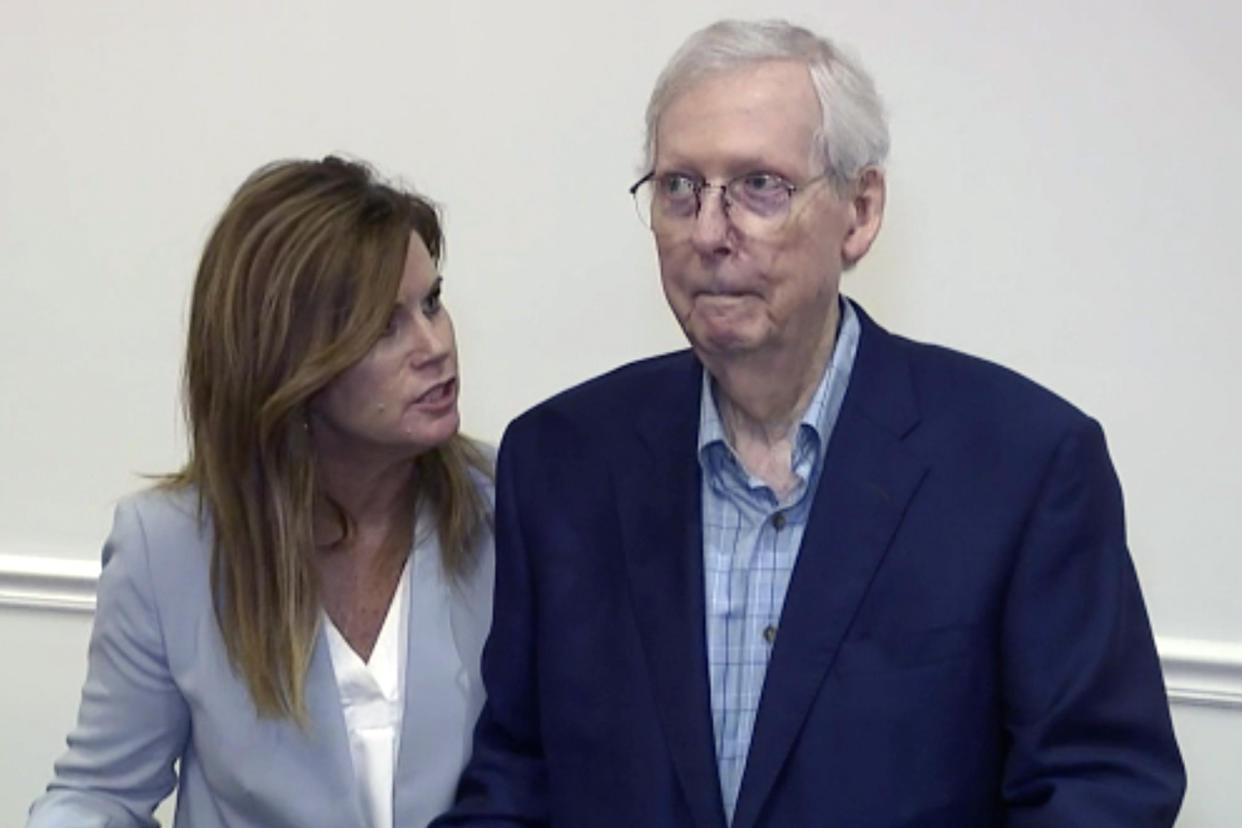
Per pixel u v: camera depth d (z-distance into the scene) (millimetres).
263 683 1406
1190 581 1780
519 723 1370
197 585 1453
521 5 1870
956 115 1761
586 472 1321
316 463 1423
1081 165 1737
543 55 1874
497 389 1955
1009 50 1736
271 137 1973
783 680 1158
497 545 1374
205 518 1445
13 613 2166
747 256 1106
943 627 1146
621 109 1862
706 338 1148
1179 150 1710
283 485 1395
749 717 1199
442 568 1477
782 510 1217
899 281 1803
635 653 1239
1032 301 1774
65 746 2184
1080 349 1771
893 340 1266
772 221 1104
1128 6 1699
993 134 1754
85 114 2020
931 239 1788
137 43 1988
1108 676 1145
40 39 2014
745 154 1092
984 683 1158
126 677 1473
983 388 1217
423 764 1447
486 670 1381
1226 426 1744
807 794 1146
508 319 1938
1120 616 1163
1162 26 1693
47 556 2145
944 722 1145
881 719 1143
